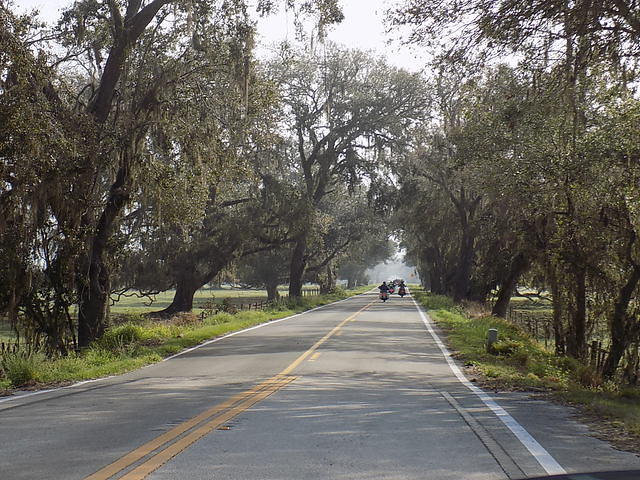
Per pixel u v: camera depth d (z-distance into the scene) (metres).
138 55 22.50
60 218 20.25
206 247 39.84
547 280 23.58
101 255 22.58
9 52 17.19
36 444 7.57
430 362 17.77
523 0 14.16
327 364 16.86
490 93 22.86
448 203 51.06
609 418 9.48
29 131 17.28
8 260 18.73
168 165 22.42
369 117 48.94
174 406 10.39
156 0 22.08
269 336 25.73
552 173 19.73
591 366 18.98
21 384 13.61
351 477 6.12
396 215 59.62
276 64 47.62
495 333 20.41
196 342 23.41
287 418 9.31
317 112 50.56
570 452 7.18
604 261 19.88
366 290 136.12
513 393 12.37
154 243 37.25
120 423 8.91
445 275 65.50
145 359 17.69
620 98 18.17
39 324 20.92
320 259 82.69
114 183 22.20
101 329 22.73
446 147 40.47
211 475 6.18
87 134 20.12
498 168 22.33
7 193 18.38
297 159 58.59
